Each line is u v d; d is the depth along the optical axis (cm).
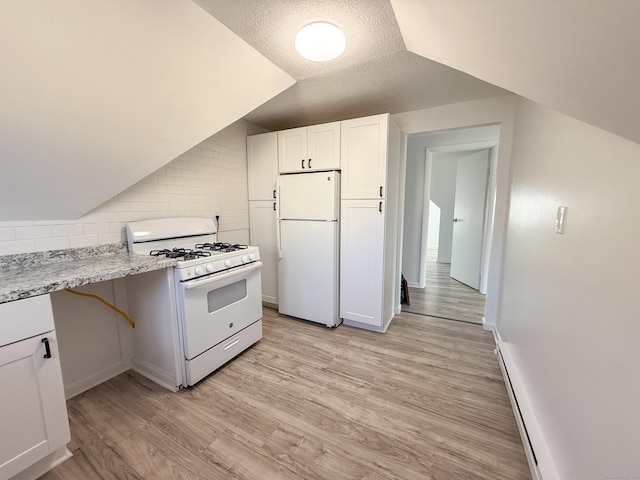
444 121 251
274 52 158
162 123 156
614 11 43
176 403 163
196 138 182
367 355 217
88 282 128
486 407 159
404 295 335
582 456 88
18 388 108
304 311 278
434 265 565
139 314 188
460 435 140
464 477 118
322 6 122
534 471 114
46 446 117
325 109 261
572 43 56
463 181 431
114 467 123
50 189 144
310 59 160
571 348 101
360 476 119
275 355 217
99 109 127
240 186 297
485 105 234
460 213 439
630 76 52
